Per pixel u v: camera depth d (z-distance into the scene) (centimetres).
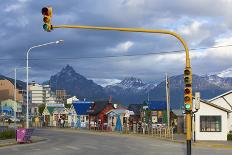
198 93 2895
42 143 3847
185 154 2638
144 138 4859
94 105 8388
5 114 11238
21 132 3809
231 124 4997
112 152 2758
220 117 4516
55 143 3819
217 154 2689
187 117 1959
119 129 7112
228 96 5231
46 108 10269
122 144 3647
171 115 6669
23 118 10725
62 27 1931
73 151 2847
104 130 7212
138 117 7481
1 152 2777
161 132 5512
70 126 8962
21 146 3438
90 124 8125
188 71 1967
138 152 2767
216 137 4503
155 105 6844
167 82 5075
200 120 4534
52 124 9738
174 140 4300
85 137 4962
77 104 8981
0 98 13250
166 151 2886
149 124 6169
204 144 3728
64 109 9794
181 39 2011
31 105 11950
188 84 1958
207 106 4544
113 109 7825
